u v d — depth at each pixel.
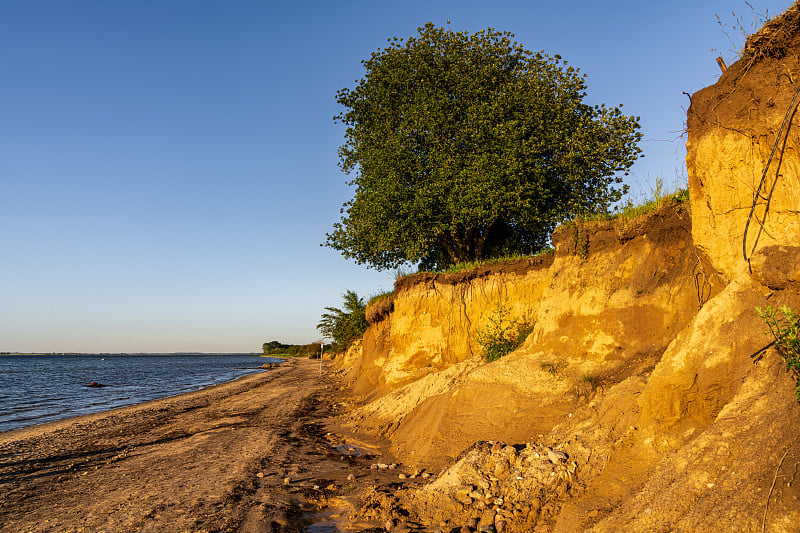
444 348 15.84
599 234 9.88
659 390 5.56
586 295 9.48
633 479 5.08
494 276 15.12
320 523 6.42
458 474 6.56
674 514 3.97
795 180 5.15
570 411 7.74
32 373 77.94
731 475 3.93
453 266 17.50
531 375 9.11
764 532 3.34
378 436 12.09
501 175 16.23
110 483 9.22
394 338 17.97
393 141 17.92
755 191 5.61
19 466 11.48
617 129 17.17
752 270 5.31
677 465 4.51
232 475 8.98
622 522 4.27
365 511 6.41
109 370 90.25
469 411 9.23
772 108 5.46
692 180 6.58
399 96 19.84
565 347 9.40
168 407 24.69
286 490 7.95
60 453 13.18
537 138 17.03
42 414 25.17
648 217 8.85
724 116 5.99
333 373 43.53
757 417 4.29
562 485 5.59
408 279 17.94
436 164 17.80
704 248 6.41
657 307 8.16
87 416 22.48
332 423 15.07
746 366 4.93
